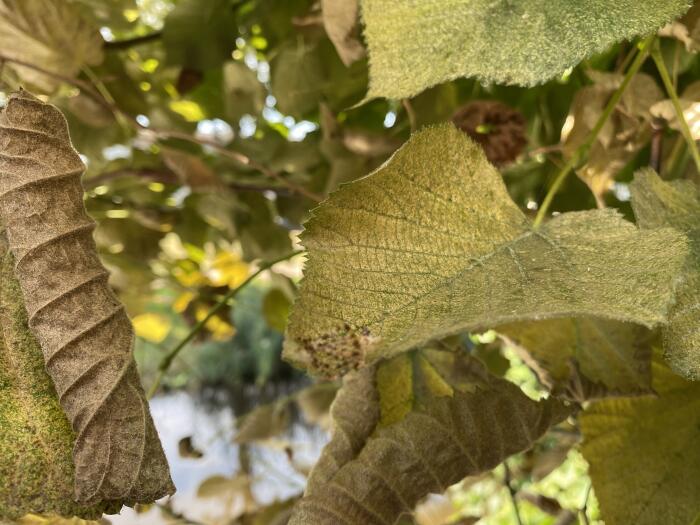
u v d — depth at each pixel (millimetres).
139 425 124
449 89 221
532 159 266
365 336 133
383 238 119
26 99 125
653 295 114
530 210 241
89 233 128
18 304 127
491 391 154
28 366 124
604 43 111
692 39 159
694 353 117
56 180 126
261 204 341
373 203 117
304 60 270
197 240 376
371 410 167
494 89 265
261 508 279
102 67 273
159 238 376
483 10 117
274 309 345
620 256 117
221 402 883
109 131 311
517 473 267
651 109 185
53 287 123
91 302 125
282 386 924
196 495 323
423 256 120
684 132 150
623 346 163
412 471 144
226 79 305
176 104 352
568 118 202
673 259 114
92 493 120
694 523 147
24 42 243
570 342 168
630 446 158
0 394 122
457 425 148
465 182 119
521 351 172
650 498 153
